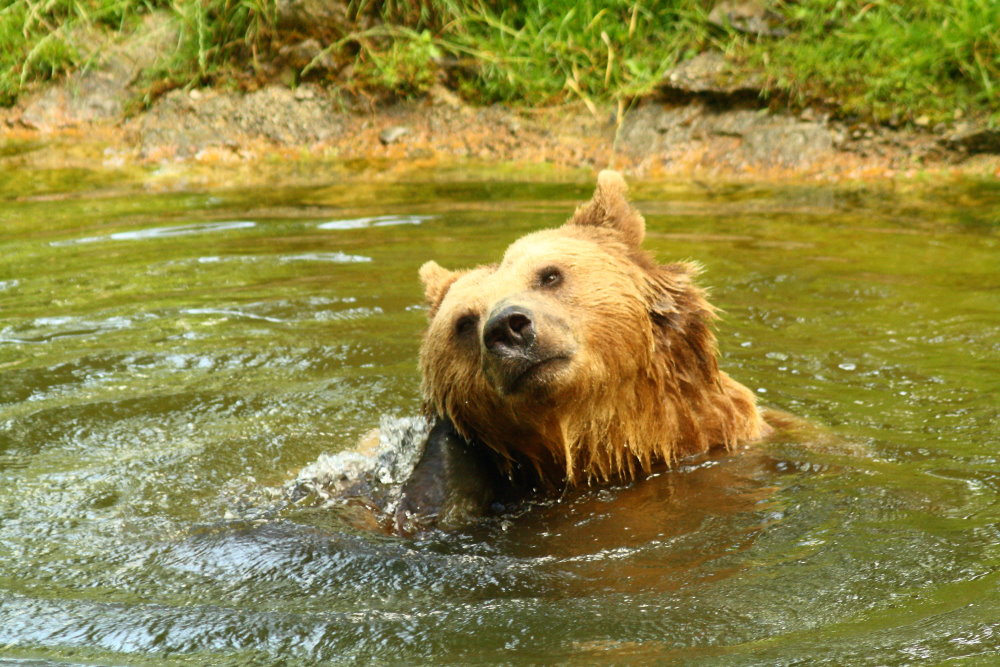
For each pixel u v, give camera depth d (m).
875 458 7.65
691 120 18.14
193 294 11.83
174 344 10.42
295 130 19.28
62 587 6.22
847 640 5.14
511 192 16.38
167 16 21.22
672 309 7.96
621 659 5.14
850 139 17.14
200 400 9.24
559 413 7.43
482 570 6.36
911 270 12.13
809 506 6.89
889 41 18.19
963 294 11.17
